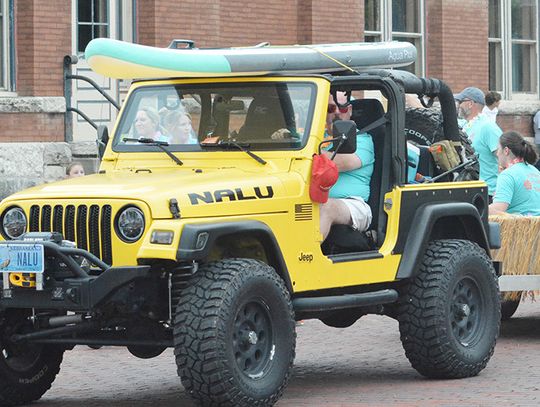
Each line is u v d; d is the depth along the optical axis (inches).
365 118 607.8
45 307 509.7
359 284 573.6
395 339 745.0
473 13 1368.1
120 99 1111.6
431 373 604.1
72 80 1076.5
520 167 759.7
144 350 568.4
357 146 592.4
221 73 566.3
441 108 665.6
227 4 1152.8
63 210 519.8
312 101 565.9
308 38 1206.9
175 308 514.6
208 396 500.4
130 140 587.5
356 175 595.5
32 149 1013.8
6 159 1000.9
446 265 597.6
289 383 602.5
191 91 585.3
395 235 589.6
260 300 519.5
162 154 579.8
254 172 554.6
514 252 709.3
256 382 515.2
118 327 548.4
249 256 544.4
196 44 1117.1
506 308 801.6
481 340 614.5
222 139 573.9
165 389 600.7
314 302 549.3
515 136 762.2
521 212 757.9
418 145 668.7
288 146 560.4
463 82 1362.0
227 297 502.6
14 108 1007.0
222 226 506.9
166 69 557.9
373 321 821.9
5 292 516.1
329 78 572.1
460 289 609.0
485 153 901.8
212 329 497.7
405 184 599.2
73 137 1074.7
